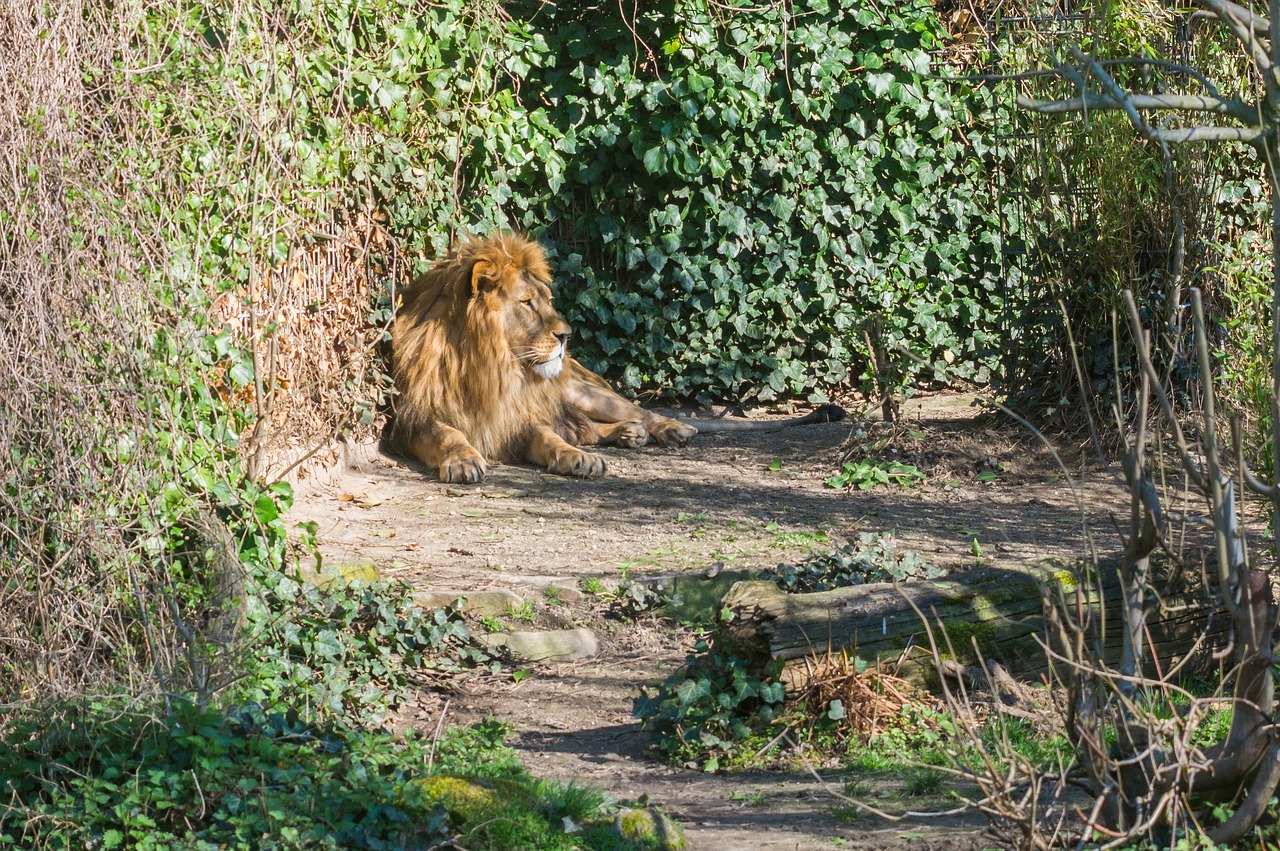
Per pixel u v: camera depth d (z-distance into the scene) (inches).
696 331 797.9
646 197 785.6
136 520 345.7
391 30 617.0
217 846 267.0
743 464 685.3
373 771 297.7
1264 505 518.0
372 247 642.2
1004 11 784.9
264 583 404.5
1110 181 663.1
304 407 575.8
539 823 284.8
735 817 310.2
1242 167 716.0
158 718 306.2
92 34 374.0
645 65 773.9
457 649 449.4
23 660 321.7
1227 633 401.1
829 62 790.5
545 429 684.7
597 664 457.7
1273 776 249.1
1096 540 529.3
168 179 395.9
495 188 729.0
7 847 269.3
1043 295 703.1
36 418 333.4
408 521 565.0
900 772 338.3
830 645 375.9
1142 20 651.5
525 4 764.0
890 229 826.2
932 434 687.7
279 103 498.0
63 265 339.9
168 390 374.9
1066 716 284.7
